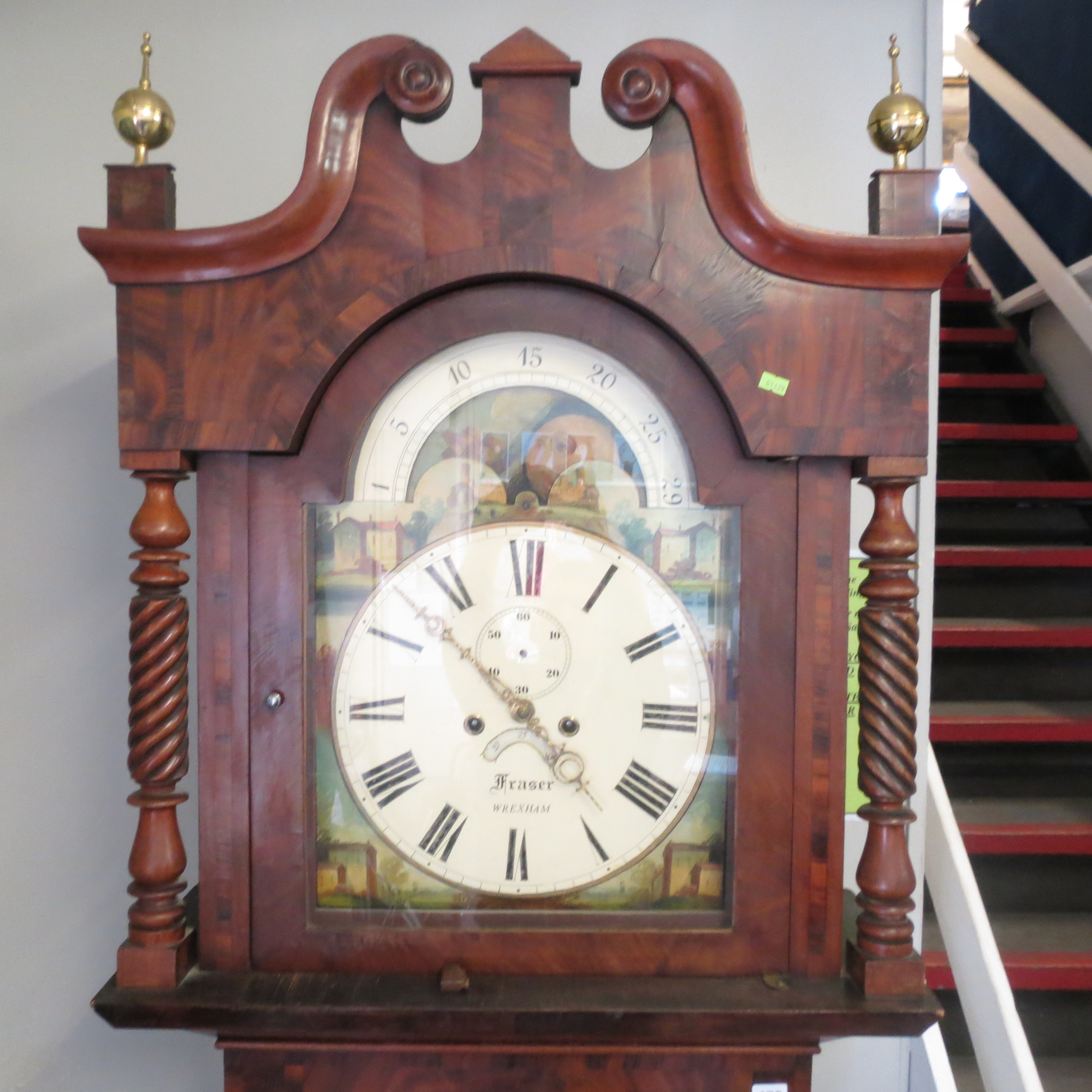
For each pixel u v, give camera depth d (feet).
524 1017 2.19
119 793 3.48
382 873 2.39
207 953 2.34
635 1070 2.42
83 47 3.39
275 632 2.33
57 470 3.43
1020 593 7.00
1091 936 5.16
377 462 2.36
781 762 2.34
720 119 2.21
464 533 2.38
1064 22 7.63
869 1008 2.19
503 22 3.41
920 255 2.22
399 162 2.25
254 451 2.29
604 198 2.25
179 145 3.41
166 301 2.26
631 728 2.39
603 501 2.38
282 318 2.26
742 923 2.35
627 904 2.39
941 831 3.71
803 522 2.33
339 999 2.22
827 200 3.44
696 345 2.26
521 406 2.38
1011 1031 3.31
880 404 2.28
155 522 2.31
